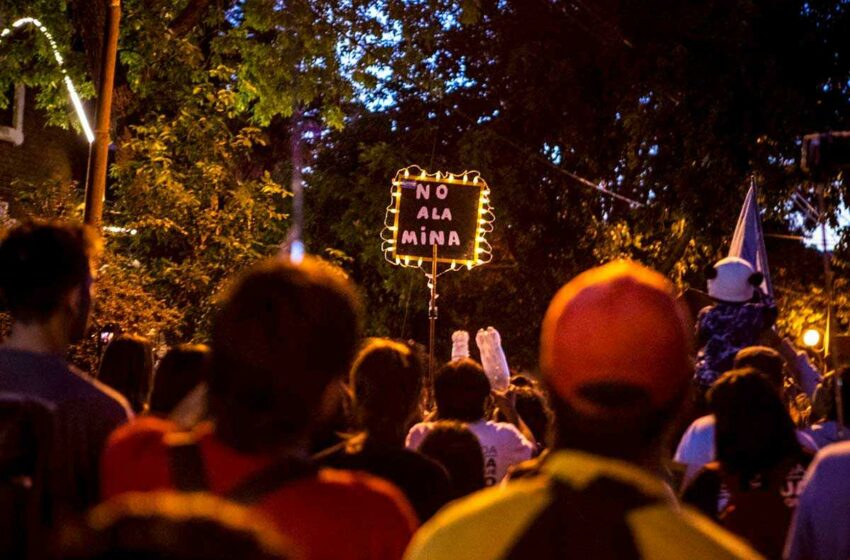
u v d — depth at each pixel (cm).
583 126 1998
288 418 215
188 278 1535
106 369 506
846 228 1880
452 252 1216
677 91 1900
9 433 272
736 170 1864
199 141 1683
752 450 348
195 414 341
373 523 214
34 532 262
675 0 1941
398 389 363
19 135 1988
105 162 1195
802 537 295
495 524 188
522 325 2102
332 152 2345
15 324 303
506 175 2027
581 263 2077
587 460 189
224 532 116
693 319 804
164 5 1744
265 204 1662
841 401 473
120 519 116
